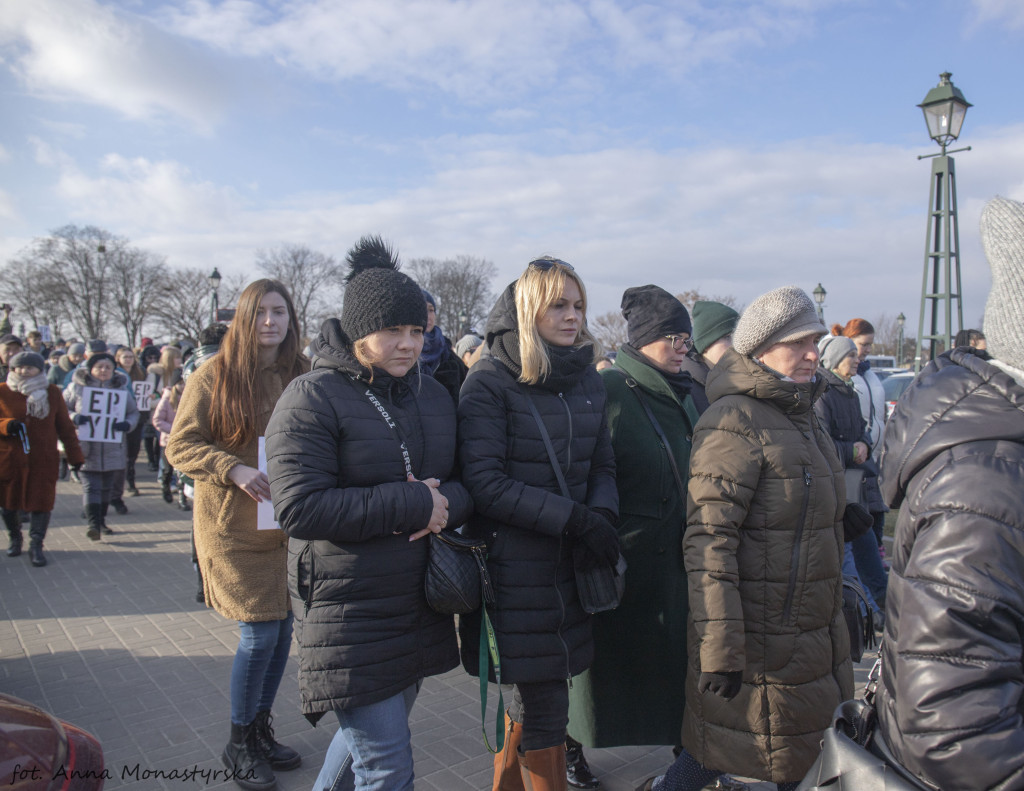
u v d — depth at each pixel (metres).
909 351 50.28
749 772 2.31
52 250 74.88
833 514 2.38
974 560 1.17
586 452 2.56
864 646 2.64
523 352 2.42
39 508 6.72
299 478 2.04
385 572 2.11
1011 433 1.21
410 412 2.29
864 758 1.40
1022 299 1.27
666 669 2.84
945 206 10.36
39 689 4.05
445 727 3.65
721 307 3.74
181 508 9.46
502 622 2.36
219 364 3.01
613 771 3.24
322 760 3.26
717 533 2.26
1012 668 1.15
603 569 2.44
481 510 2.37
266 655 3.02
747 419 2.32
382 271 2.22
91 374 7.77
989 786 1.12
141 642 4.77
